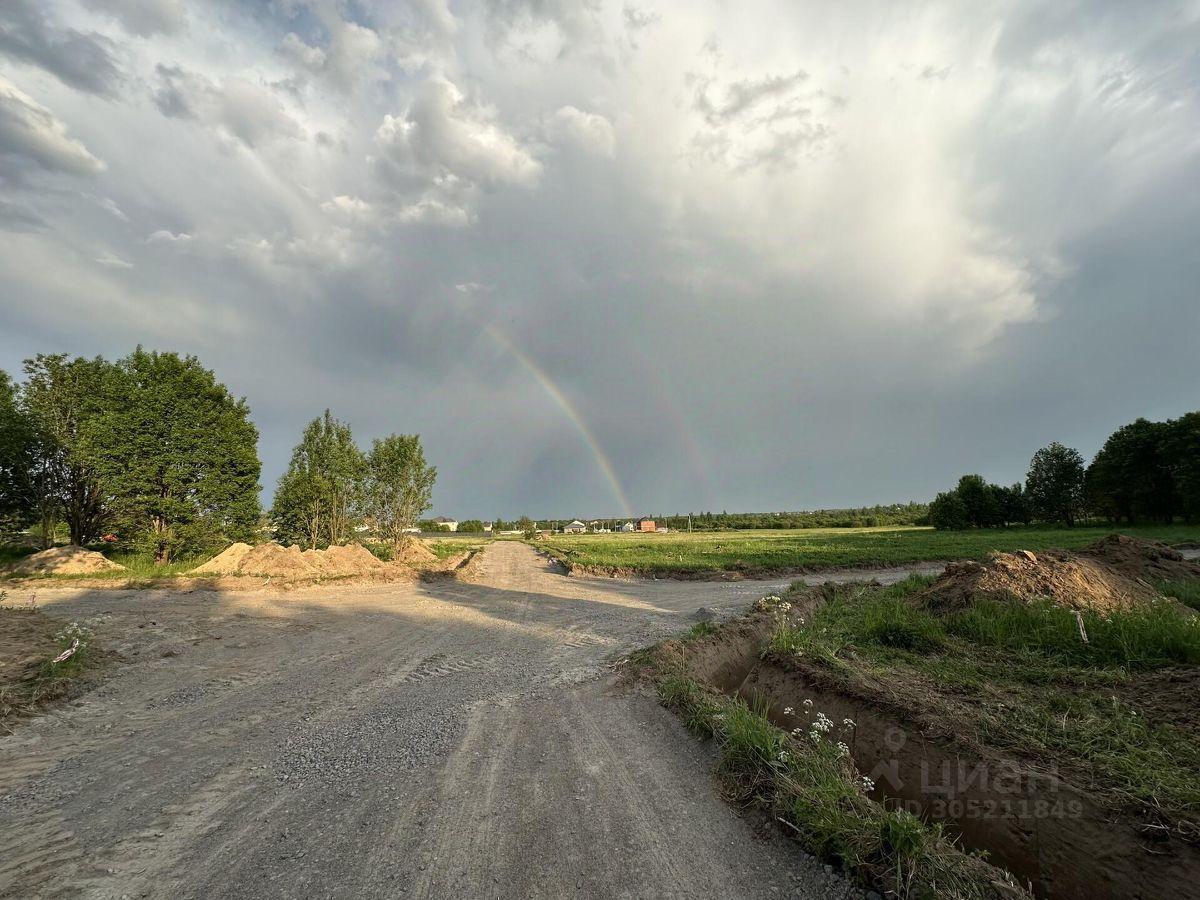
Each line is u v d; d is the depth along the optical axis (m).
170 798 4.57
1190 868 3.08
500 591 19.09
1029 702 5.45
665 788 4.52
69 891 3.34
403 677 8.32
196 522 25.22
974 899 3.02
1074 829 3.58
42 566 20.19
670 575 23.47
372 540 37.28
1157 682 5.76
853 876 3.32
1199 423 46.44
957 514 71.06
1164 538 34.25
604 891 3.28
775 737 4.84
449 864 3.58
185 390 25.91
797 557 27.89
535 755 5.26
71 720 6.44
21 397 24.53
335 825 4.10
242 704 7.07
